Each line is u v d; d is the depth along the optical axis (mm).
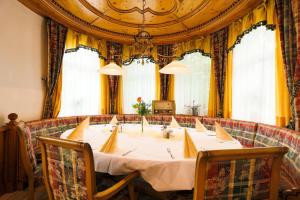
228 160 945
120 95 4637
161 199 1854
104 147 1683
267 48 2854
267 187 1032
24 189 2195
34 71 3125
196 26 3844
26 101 2949
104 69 2613
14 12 2703
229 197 1011
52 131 3059
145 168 1446
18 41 2781
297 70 2039
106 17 3508
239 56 3441
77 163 1220
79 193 1269
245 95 3299
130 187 1528
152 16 3455
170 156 1562
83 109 4145
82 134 2109
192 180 1419
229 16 3229
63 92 3770
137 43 2592
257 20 2801
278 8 2340
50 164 1359
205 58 4223
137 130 2574
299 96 2045
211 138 2135
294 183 1643
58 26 3496
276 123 2531
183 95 4473
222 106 3736
